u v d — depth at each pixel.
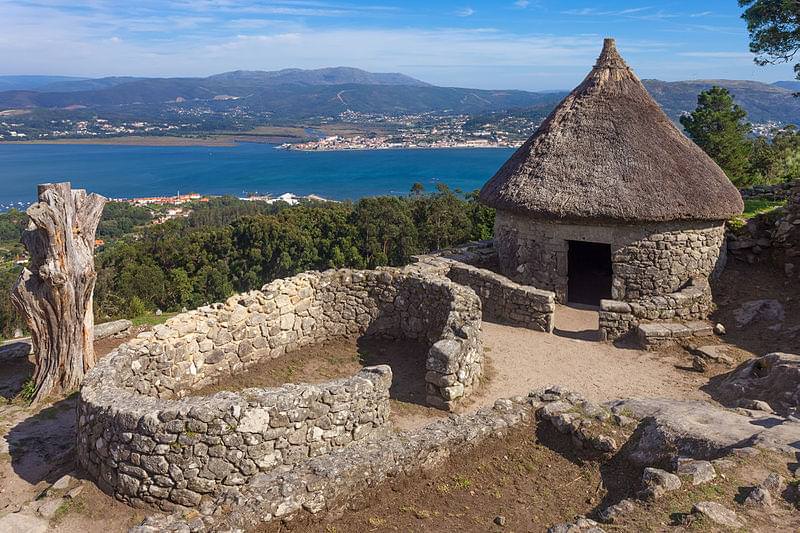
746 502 4.74
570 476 6.20
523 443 6.74
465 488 5.98
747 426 6.28
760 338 11.62
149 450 6.58
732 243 15.16
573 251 18.59
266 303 11.28
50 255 9.75
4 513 6.71
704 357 10.95
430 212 40.81
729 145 30.38
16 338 13.52
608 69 15.44
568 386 10.00
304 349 12.11
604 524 4.74
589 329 13.02
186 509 6.15
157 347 9.29
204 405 6.60
